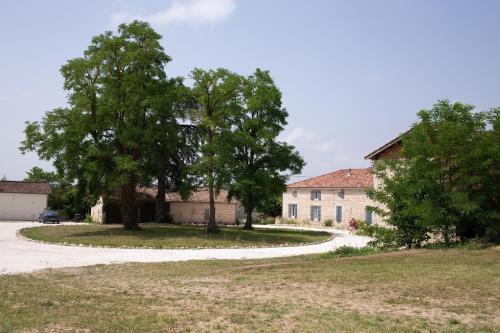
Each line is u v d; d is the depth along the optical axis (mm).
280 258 22328
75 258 21234
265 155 44312
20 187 58062
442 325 9336
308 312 10203
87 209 63156
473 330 9016
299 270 16484
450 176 22062
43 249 24812
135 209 39094
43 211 54125
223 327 9039
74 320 9383
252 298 11688
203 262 20266
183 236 34125
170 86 38031
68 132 34688
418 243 22875
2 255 21516
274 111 43688
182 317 9750
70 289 13008
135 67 36656
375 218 49844
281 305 10867
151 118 36938
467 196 20891
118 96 35375
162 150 38375
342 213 56906
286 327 9086
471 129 22125
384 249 22953
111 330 8719
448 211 21812
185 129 46656
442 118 22703
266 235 37969
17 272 16531
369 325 9227
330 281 13930
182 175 43625
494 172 21984
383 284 13281
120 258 21734
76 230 37812
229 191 45844
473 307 10727
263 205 48500
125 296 12000
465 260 17438
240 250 27375
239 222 63312
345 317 9789
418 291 12320
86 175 34781
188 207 60688
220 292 12547
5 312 9945
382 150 31406
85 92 35594
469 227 22859
